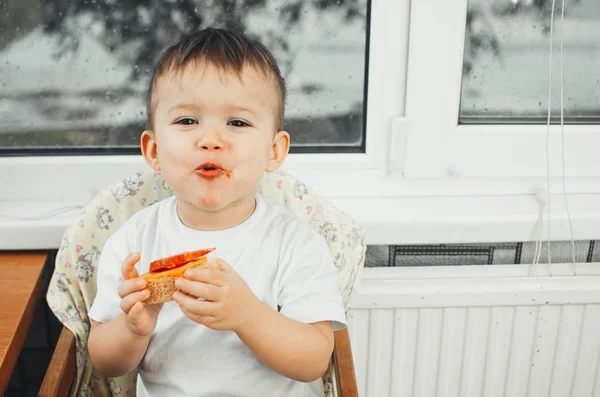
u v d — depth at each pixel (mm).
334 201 1158
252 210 832
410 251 1149
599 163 1180
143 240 826
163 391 796
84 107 1136
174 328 790
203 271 665
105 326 775
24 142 1147
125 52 1109
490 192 1194
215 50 737
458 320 1092
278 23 1109
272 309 739
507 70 1135
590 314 1099
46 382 761
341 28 1118
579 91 1151
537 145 1159
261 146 748
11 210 1104
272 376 792
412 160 1166
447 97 1125
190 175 731
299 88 1151
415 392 1144
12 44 1085
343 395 741
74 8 1076
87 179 1155
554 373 1143
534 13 1101
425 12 1070
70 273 892
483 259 1160
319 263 809
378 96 1143
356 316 1079
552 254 1161
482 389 1148
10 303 875
